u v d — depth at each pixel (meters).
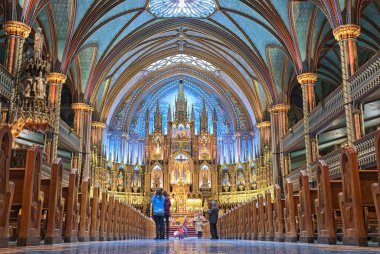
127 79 37.03
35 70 17.73
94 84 30.56
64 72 24.62
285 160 29.44
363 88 17.45
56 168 8.46
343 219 7.96
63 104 35.72
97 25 26.94
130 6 28.08
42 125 17.94
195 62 40.09
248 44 31.00
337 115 20.67
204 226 31.86
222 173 39.53
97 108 35.59
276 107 30.31
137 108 41.97
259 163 35.69
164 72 41.25
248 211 16.36
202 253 5.03
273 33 27.06
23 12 18.28
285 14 25.06
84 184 11.29
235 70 36.75
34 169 7.23
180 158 39.53
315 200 9.55
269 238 13.39
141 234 22.83
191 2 29.17
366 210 8.75
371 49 27.81
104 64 30.72
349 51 18.97
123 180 38.78
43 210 8.93
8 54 17.72
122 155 39.47
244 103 40.19
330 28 24.80
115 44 30.62
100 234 12.85
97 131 35.44
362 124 18.34
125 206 17.14
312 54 25.05
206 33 32.59
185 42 36.16
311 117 24.34
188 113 42.59
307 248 6.52
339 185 9.24
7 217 5.98
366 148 17.05
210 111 42.56
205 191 38.62
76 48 25.28
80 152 29.33
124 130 40.06
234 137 40.53
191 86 43.22
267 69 30.67
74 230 10.27
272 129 30.73
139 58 36.12
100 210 13.08
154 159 39.56
